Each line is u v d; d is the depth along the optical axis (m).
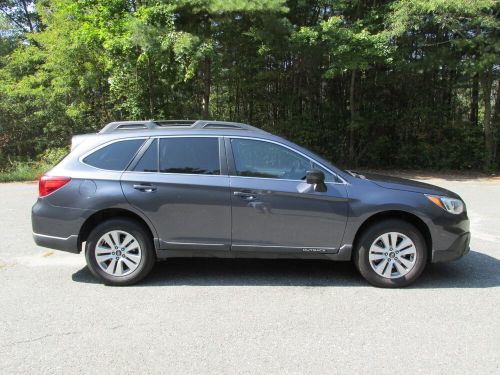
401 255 5.02
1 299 4.74
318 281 5.27
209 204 5.01
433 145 17.69
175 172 5.10
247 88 17.81
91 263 5.10
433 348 3.70
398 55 15.48
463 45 14.55
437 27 15.47
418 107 17.86
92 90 17.38
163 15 14.24
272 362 3.49
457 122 17.62
